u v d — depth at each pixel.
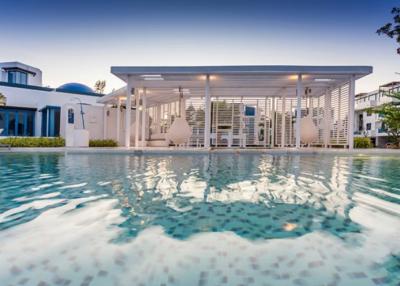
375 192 3.25
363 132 30.36
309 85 11.59
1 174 4.55
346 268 1.45
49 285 1.29
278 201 2.81
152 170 5.12
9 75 23.62
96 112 15.64
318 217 2.29
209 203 2.72
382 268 1.45
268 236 1.87
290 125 14.42
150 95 14.08
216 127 14.41
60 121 15.67
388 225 2.10
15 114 17.69
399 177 4.41
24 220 2.17
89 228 2.01
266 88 12.12
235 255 1.59
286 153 8.96
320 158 7.88
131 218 2.24
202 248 1.68
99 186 3.54
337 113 11.45
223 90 12.67
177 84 11.52
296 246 1.71
